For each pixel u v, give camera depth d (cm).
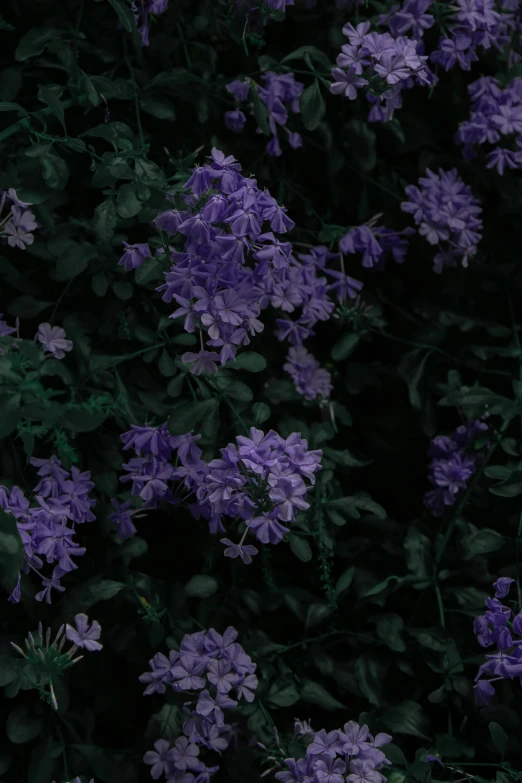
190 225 116
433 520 135
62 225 125
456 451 133
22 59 122
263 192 118
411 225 135
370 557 132
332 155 132
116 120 127
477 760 127
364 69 126
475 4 130
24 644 123
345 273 136
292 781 122
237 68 132
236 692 126
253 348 131
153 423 124
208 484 120
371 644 129
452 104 135
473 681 127
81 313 126
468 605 129
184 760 124
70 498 122
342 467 135
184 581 130
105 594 124
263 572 131
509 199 134
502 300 135
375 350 137
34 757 122
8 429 113
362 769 121
